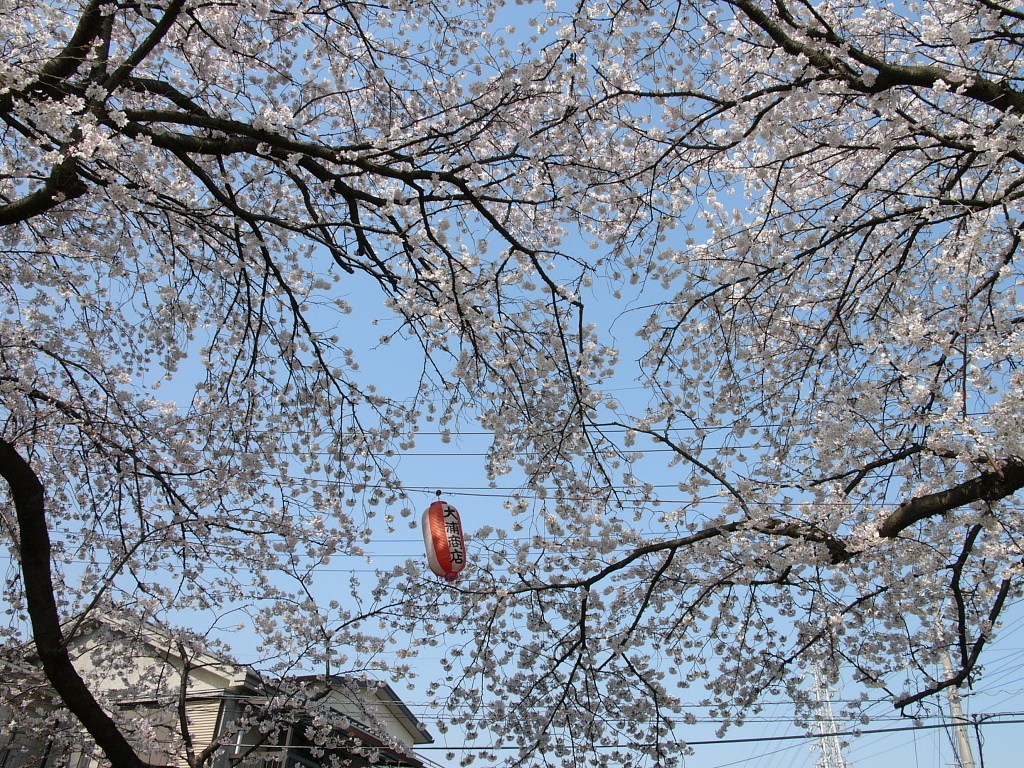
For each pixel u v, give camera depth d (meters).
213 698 9.28
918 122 5.94
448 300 5.81
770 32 5.50
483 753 7.16
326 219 6.75
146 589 6.77
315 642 7.27
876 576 6.50
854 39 6.12
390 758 9.05
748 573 6.29
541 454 6.70
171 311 7.02
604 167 6.56
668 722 6.88
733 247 6.86
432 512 6.51
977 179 7.14
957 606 6.05
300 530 7.13
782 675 6.86
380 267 6.12
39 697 8.15
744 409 7.16
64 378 7.11
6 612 7.38
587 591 6.54
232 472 6.89
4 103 4.54
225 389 6.88
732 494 6.13
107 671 8.11
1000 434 4.91
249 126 5.13
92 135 4.22
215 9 5.88
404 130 6.37
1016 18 5.79
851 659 6.71
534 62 5.89
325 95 5.91
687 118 6.48
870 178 6.11
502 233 5.61
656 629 7.07
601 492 6.74
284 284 6.02
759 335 7.17
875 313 6.65
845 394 6.29
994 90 5.23
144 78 5.27
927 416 5.36
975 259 5.43
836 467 6.48
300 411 7.12
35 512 5.04
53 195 4.61
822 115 6.56
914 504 5.38
